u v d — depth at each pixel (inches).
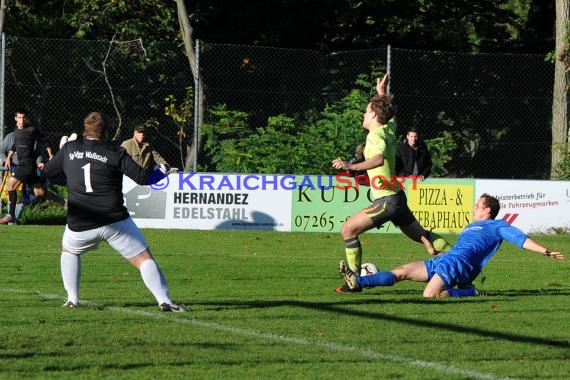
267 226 1872.5
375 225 1033.5
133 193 1851.6
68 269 863.1
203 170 2006.6
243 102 2253.9
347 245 1038.4
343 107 2145.7
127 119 2349.9
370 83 2166.6
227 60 2314.2
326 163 1977.1
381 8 3132.4
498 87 2610.7
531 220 1910.7
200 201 1863.9
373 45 3159.5
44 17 2847.0
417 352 692.7
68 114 2316.7
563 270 1331.2
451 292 996.6
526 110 2623.0
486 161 2620.6
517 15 3351.4
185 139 2272.4
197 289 1046.4
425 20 3248.0
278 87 2292.1
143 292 1000.2
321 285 1100.5
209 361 647.1
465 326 808.9
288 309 890.1
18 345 684.1
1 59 1855.3
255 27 3046.3
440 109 2578.7
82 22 2719.0
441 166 2231.8
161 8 2753.4
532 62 2618.1
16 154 1800.0
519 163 2632.9
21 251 1395.2
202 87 2103.8
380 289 1074.7
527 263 1428.4
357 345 714.8
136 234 837.8
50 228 1761.8
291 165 1966.0
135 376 599.8
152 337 727.1
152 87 2353.6
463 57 2591.0
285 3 3048.7
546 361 670.5
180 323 794.2
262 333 756.6
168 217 1859.0
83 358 645.3
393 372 624.1
